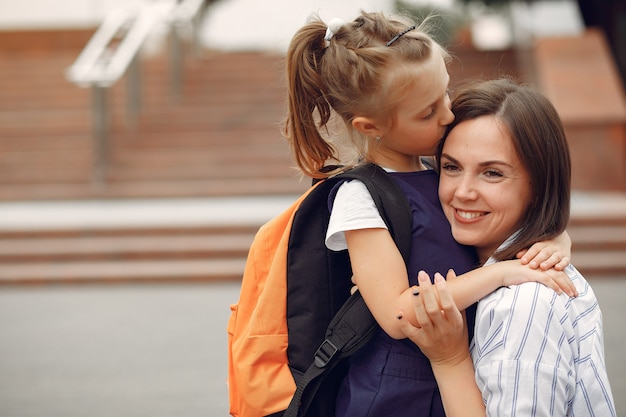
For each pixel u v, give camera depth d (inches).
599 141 379.9
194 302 258.5
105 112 391.2
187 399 159.2
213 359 188.4
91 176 398.9
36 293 281.4
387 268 63.9
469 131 65.1
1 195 391.5
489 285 62.9
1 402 158.9
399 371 65.7
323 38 68.6
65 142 427.2
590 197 362.3
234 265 298.5
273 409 67.5
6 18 594.6
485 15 585.9
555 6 606.5
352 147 70.1
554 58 424.8
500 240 67.4
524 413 58.7
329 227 65.7
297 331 67.7
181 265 299.9
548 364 59.6
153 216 329.7
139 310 247.6
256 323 68.7
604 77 403.5
